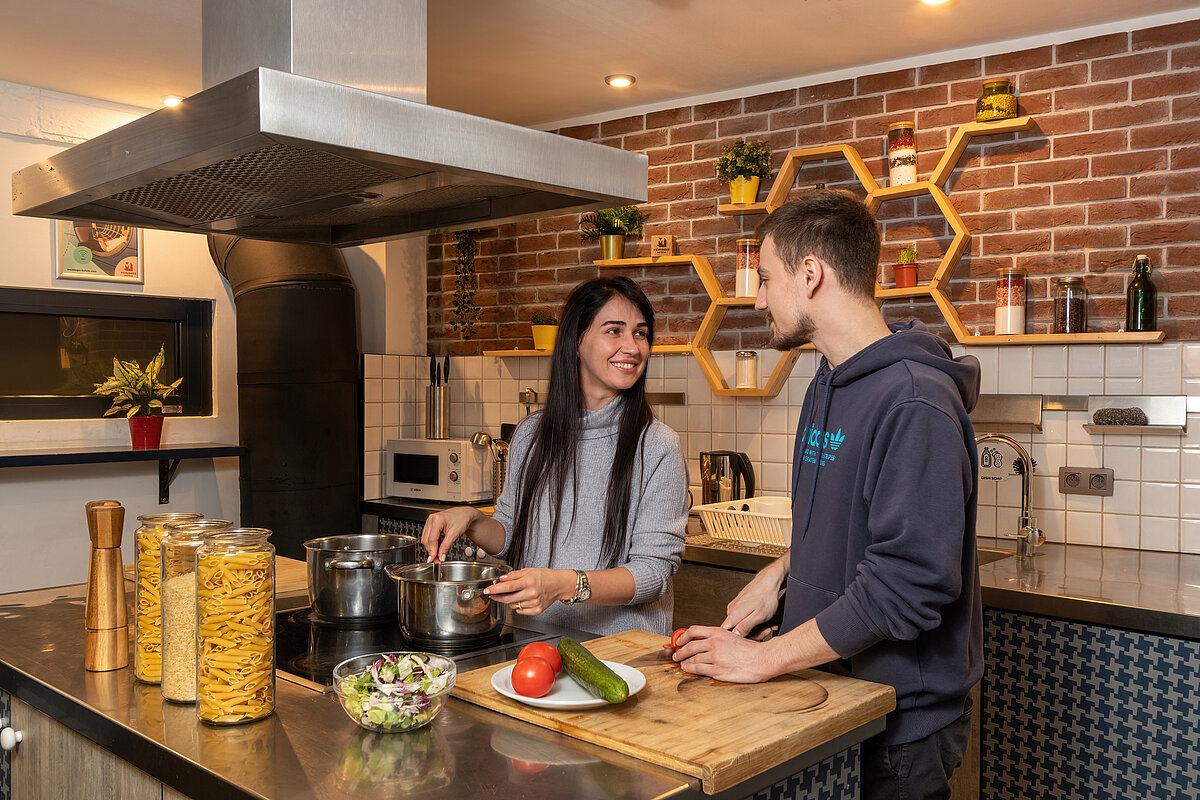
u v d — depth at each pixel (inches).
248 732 48.2
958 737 58.4
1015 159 120.0
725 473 134.3
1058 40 116.7
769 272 61.4
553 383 78.4
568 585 65.7
